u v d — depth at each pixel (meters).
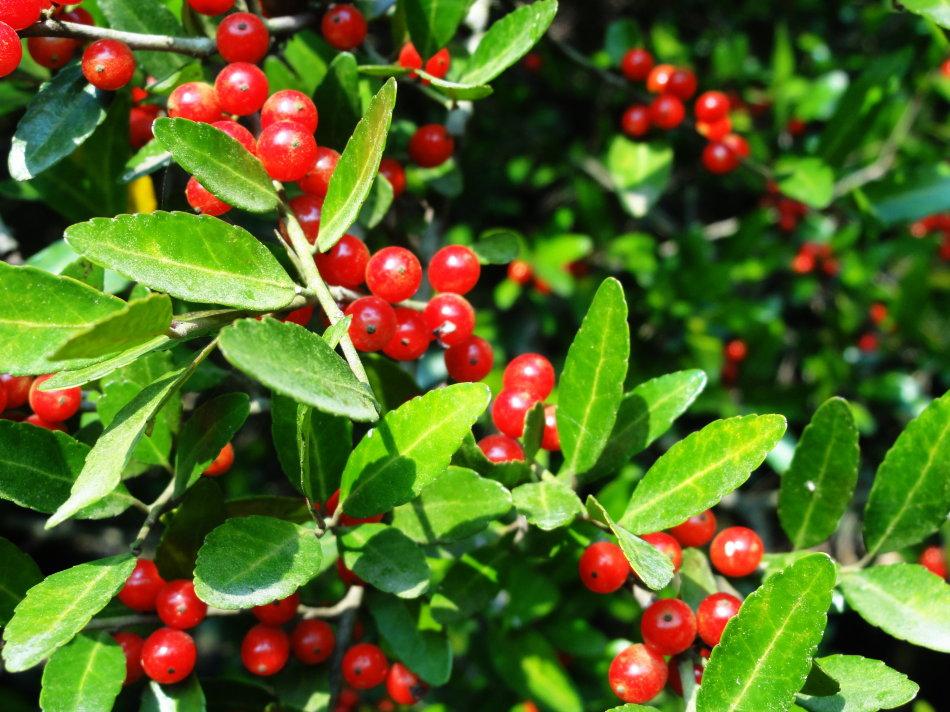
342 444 0.17
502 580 0.19
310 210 0.17
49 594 0.15
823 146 0.27
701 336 0.34
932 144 0.37
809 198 0.27
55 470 0.17
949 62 0.33
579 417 0.18
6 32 0.16
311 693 0.19
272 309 0.16
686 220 0.44
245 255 0.16
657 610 0.17
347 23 0.19
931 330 0.38
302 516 0.18
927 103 0.35
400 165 0.23
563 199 0.41
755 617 0.15
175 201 0.20
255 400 0.22
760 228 0.34
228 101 0.17
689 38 0.43
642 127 0.27
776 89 0.34
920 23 0.30
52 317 0.15
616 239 0.36
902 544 0.18
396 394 0.18
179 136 0.16
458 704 0.29
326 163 0.17
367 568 0.16
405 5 0.20
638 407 0.18
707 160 0.29
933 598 0.17
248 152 0.16
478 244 0.20
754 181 0.34
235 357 0.13
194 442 0.17
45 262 0.20
